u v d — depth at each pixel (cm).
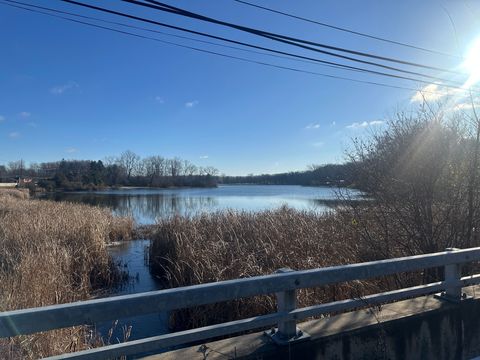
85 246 1134
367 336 313
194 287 251
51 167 13338
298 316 285
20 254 897
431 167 662
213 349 273
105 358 223
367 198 759
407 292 348
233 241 988
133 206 4306
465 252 382
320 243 858
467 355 369
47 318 210
